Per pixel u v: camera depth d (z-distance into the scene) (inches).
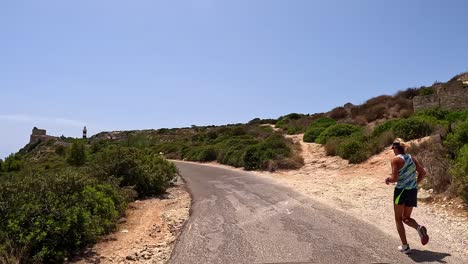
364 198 429.4
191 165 1160.8
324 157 832.9
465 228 289.4
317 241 276.8
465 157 380.2
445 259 228.7
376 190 468.8
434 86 1448.1
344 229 305.9
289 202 437.4
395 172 247.1
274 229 317.7
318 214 366.6
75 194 328.8
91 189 349.4
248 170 879.1
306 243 273.4
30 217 265.4
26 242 242.8
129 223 375.6
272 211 391.9
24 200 281.9
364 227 309.4
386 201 403.5
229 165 1070.4
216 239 297.0
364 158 690.2
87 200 330.0
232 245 278.8
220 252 264.2
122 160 556.4
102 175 537.0
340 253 247.8
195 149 1545.3
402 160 249.3
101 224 323.9
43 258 252.4
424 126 706.8
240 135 1713.8
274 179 673.6
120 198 413.7
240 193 526.0
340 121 1430.9
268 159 851.4
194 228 335.9
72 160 1360.7
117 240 312.5
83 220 287.7
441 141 538.6
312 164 792.3
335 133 1015.0
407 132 712.4
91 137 3553.2
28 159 2380.7
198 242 291.7
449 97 1061.1
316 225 323.9
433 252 242.7
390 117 1258.0
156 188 566.3
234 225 339.0
